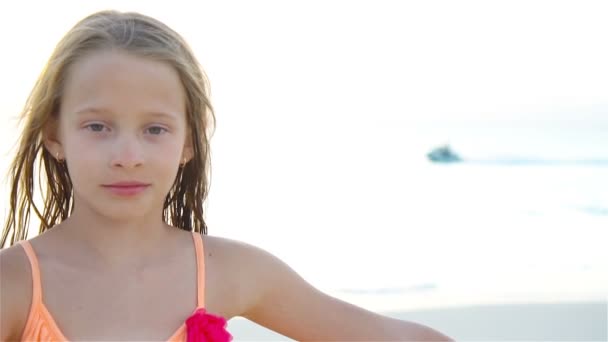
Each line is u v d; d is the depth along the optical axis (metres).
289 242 8.65
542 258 8.38
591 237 9.90
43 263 1.93
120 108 1.90
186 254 2.08
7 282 1.88
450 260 8.13
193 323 1.93
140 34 1.98
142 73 1.92
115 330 1.90
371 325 2.25
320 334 2.24
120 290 1.94
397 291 6.57
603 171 18.27
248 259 2.16
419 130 27.05
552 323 5.37
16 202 2.28
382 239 9.25
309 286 2.26
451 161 20.06
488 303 6.02
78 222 1.99
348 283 6.89
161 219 2.06
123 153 1.86
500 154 21.36
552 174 17.77
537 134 27.19
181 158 2.16
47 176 2.24
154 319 1.95
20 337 1.89
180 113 2.01
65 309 1.89
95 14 2.10
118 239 1.97
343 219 10.54
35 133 2.12
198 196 2.29
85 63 1.93
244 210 10.41
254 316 2.23
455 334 5.09
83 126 1.91
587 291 6.57
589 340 4.95
